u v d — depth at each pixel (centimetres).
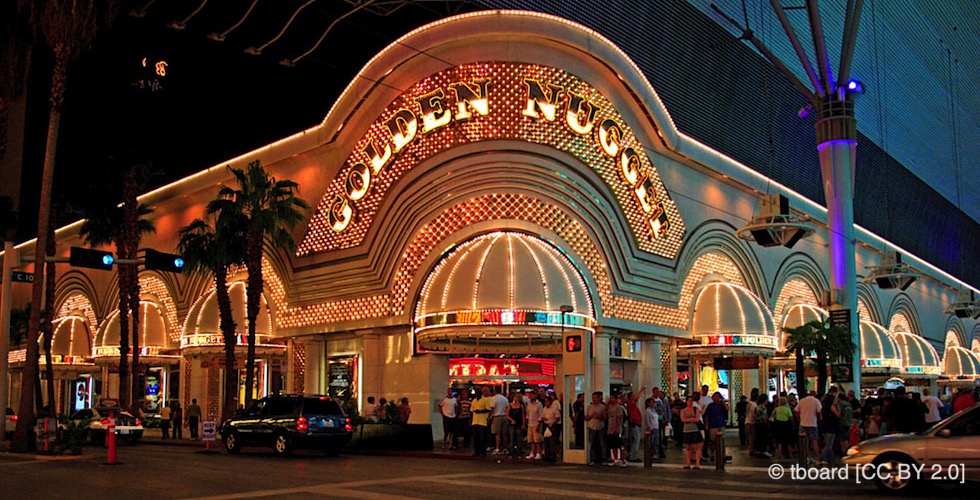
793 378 4766
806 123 5006
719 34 4153
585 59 3303
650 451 2119
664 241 3697
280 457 2467
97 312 5422
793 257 4806
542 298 2970
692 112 4122
